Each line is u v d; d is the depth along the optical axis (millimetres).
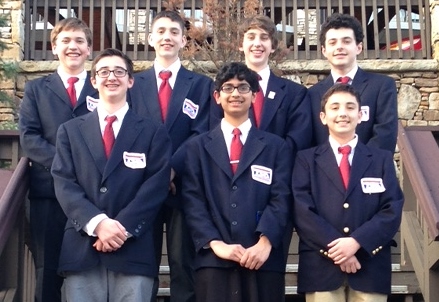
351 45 4898
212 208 4363
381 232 4180
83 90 4996
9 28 9820
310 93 4973
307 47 9945
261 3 9203
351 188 4328
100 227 4129
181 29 5078
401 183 5680
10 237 4793
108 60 4480
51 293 4816
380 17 10609
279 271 4312
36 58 10008
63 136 4434
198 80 5055
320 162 4430
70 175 4324
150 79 5023
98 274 4215
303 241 4316
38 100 4965
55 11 10078
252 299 4215
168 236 4777
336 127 4430
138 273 4184
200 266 4289
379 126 4742
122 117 4469
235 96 4488
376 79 4898
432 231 4289
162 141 4430
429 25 10133
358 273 4199
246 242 4273
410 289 5648
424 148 4957
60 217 4832
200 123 4922
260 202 4367
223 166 4434
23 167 4742
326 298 4203
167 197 4660
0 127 9047
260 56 4988
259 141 4496
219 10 8734
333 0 10070
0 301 4566
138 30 10734
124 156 4352
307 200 4340
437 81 9984
